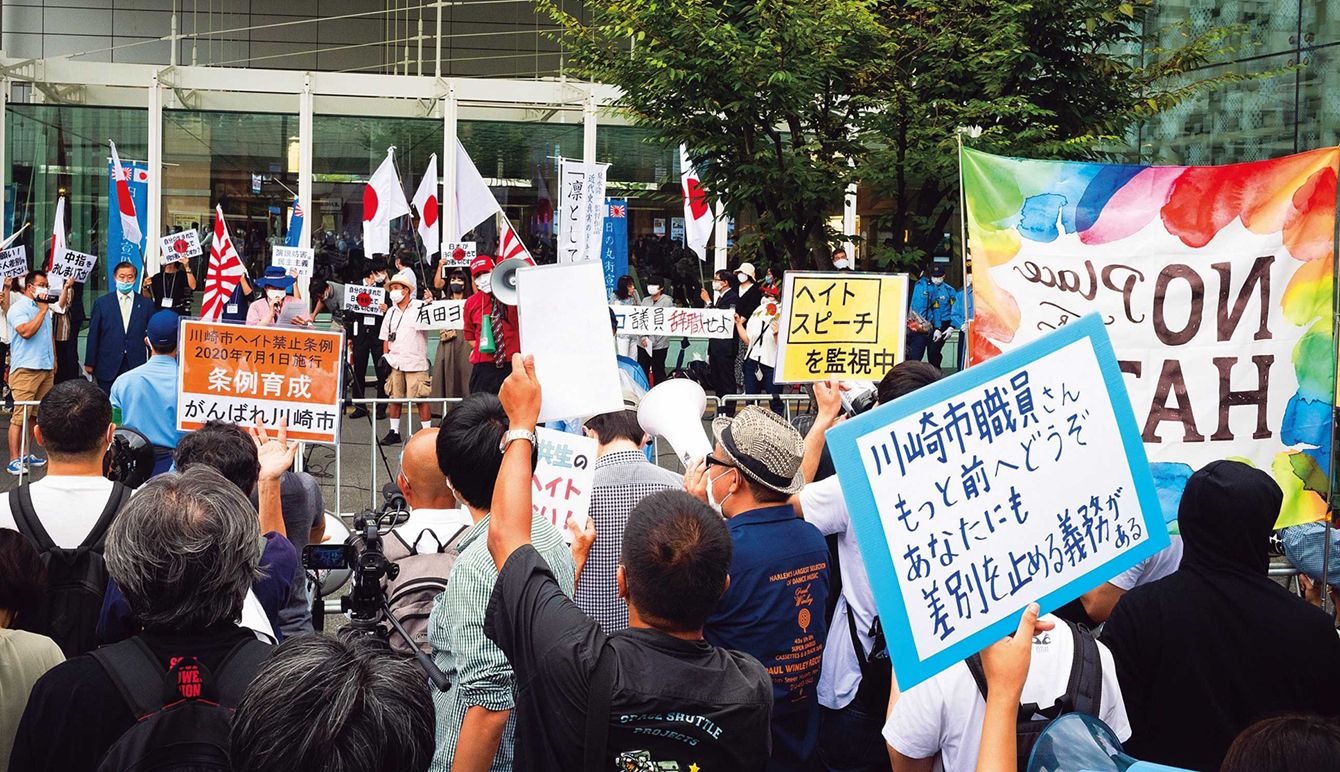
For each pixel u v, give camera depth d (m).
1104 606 4.77
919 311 18.05
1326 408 5.23
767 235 13.42
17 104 21.36
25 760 2.65
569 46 13.44
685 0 12.02
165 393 7.31
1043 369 2.71
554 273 3.86
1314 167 5.17
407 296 14.91
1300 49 13.52
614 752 2.60
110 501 4.24
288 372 6.72
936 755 3.22
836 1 11.85
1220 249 5.23
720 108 12.41
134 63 22.97
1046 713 3.12
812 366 6.68
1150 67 13.46
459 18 23.11
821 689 4.10
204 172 21.64
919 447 2.56
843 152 13.37
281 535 3.97
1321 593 5.57
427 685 2.18
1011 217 5.30
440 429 3.45
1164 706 3.42
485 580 3.20
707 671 2.68
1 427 15.57
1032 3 12.45
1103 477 2.76
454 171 21.67
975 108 12.08
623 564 2.76
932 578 2.53
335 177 21.81
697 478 4.15
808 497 4.15
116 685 2.64
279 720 2.01
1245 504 3.38
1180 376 5.25
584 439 4.45
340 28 23.22
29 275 14.66
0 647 3.19
